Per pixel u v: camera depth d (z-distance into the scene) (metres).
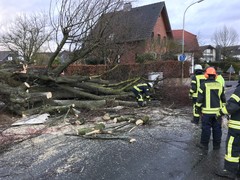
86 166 4.76
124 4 12.50
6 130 7.05
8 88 8.83
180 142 6.03
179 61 17.48
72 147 5.74
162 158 5.09
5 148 5.75
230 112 4.15
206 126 5.46
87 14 10.05
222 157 5.13
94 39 10.47
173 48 28.72
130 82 11.87
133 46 16.83
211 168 4.63
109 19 10.77
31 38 29.75
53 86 10.28
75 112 8.38
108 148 5.66
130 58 17.36
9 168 4.74
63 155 5.30
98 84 11.51
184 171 4.52
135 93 9.98
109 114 8.38
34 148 5.72
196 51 33.03
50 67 10.35
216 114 5.38
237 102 4.08
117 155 5.26
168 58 23.02
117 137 6.31
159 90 11.70
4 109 9.26
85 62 19.06
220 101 5.50
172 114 8.92
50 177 4.36
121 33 13.99
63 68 10.45
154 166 4.72
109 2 10.42
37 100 8.63
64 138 6.35
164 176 4.33
